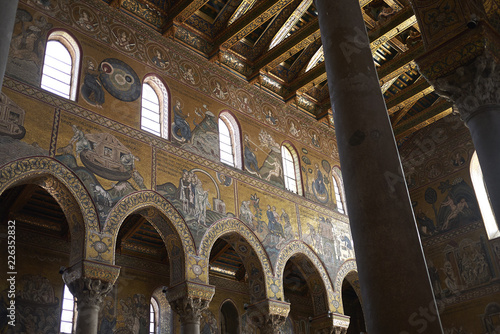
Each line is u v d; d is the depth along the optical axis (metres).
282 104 19.69
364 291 5.08
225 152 16.77
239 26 16.64
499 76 7.60
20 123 11.59
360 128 5.71
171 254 14.02
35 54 12.58
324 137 21.06
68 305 15.94
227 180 15.96
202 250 14.21
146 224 17.72
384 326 4.77
